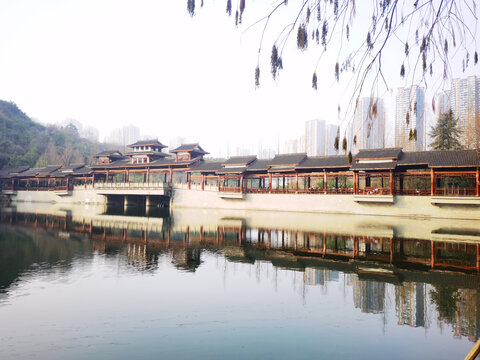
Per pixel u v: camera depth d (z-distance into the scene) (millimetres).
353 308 11531
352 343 8922
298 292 13273
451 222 37938
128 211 57906
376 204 45812
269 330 9742
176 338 9172
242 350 8500
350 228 33469
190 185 63938
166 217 46312
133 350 8492
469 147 51125
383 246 23516
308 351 8438
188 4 3664
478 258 19594
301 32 3791
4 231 30875
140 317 10656
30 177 88000
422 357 8180
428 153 44344
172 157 80688
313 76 3852
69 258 19406
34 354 8273
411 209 43312
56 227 34406
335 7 3754
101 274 15867
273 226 35438
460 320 10492
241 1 3807
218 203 60250
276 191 56312
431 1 3609
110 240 26109
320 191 52094
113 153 80250
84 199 75625
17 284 14148
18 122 132375
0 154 105938
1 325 9984
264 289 13680
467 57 3900
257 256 20203
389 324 10188
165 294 12977
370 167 45094
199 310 11266
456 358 8156
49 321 10297
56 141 135750
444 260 18969
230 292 13250
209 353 8328
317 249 22469
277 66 3900
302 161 54281
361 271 16625
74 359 8039
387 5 3662
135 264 17984
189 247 23188
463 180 50344
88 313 10961
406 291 13430
